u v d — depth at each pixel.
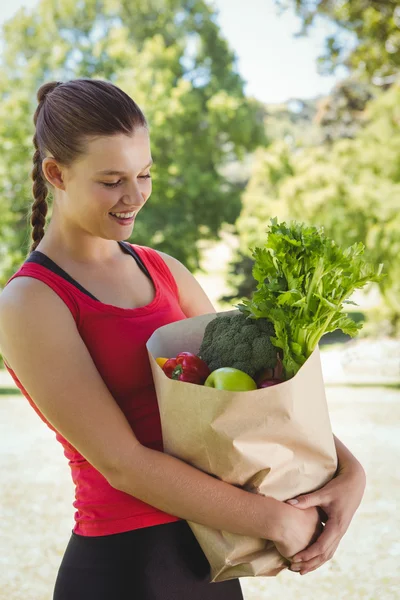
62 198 1.48
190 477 1.33
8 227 14.78
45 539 4.28
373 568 3.81
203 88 16.64
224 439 1.31
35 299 1.39
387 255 10.79
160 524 1.44
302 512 1.38
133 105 1.43
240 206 15.93
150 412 1.51
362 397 8.67
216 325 1.51
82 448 1.36
